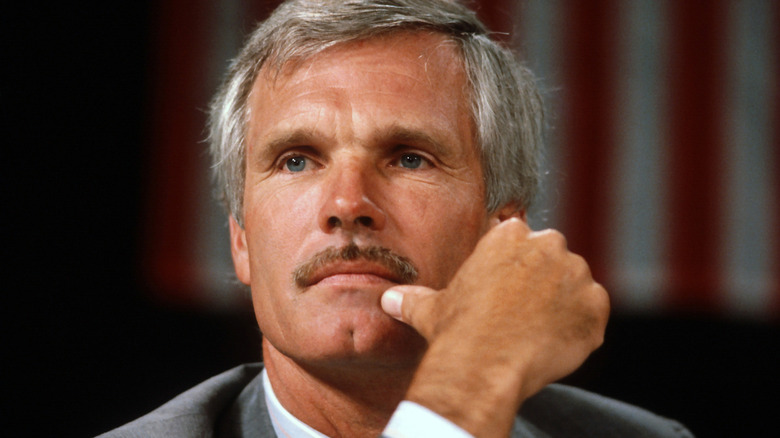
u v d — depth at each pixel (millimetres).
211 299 9422
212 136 4352
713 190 9648
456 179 3434
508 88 3855
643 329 10023
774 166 9664
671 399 10812
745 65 9648
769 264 9625
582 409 4562
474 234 3479
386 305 3072
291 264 3260
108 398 9781
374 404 3439
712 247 9578
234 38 9359
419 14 3557
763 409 10641
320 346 3146
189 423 3664
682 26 9680
